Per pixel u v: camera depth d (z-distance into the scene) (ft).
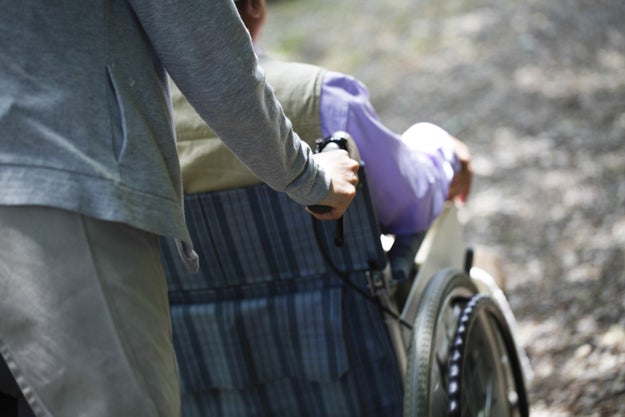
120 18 6.36
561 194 19.81
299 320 8.91
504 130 24.38
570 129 23.25
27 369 6.36
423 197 9.49
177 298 9.45
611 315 14.65
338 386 9.05
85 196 6.05
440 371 9.30
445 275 9.30
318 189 7.17
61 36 6.15
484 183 21.43
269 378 9.25
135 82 6.39
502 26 33.35
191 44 6.17
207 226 8.91
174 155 6.62
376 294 8.73
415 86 29.78
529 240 18.15
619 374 12.98
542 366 13.71
